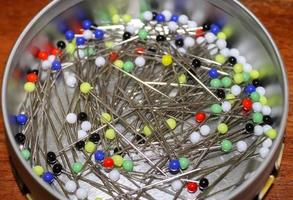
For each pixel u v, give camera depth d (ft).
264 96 0.82
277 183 0.79
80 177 0.76
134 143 0.78
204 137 0.79
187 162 0.76
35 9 0.91
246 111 0.81
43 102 0.81
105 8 0.87
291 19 0.90
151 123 0.80
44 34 0.83
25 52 0.81
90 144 0.77
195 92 0.83
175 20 0.88
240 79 0.83
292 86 0.85
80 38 0.86
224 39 0.87
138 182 0.76
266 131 0.78
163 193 0.76
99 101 0.81
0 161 0.81
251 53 0.84
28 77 0.82
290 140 0.81
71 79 0.83
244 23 0.82
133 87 0.84
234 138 0.79
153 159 0.78
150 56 0.86
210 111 0.81
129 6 0.88
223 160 0.78
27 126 0.80
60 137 0.79
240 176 0.76
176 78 0.83
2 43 0.88
